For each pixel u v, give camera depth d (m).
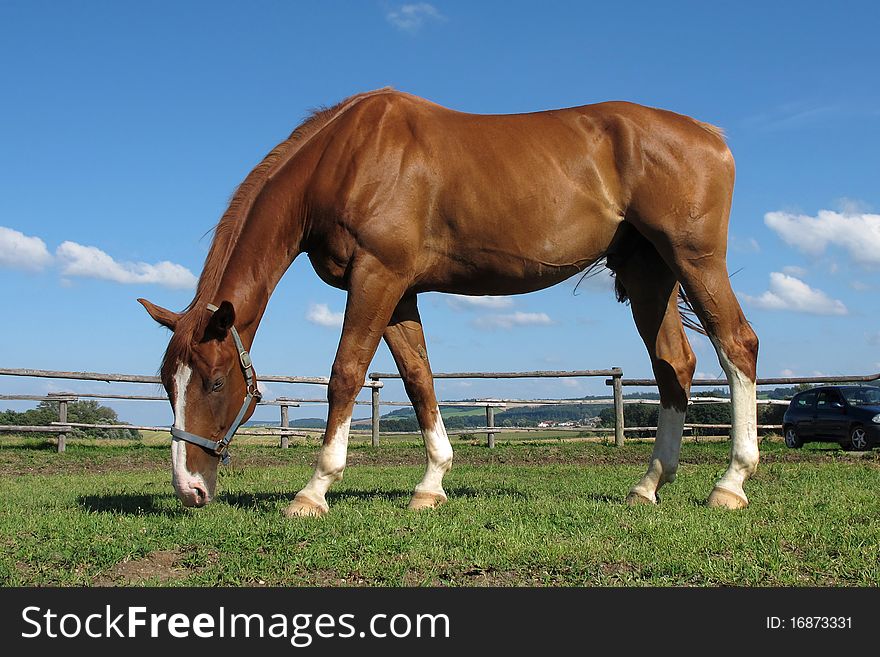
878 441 15.70
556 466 12.33
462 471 11.02
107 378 16.48
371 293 5.40
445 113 5.81
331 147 5.55
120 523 5.04
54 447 15.92
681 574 3.78
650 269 6.08
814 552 4.08
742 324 5.75
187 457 5.06
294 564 3.99
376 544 4.25
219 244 5.43
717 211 5.69
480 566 3.90
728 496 5.57
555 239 5.60
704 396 18.20
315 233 5.58
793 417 17.77
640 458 14.05
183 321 5.16
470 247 5.57
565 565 3.92
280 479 9.36
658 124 5.69
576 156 5.61
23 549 4.27
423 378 5.94
